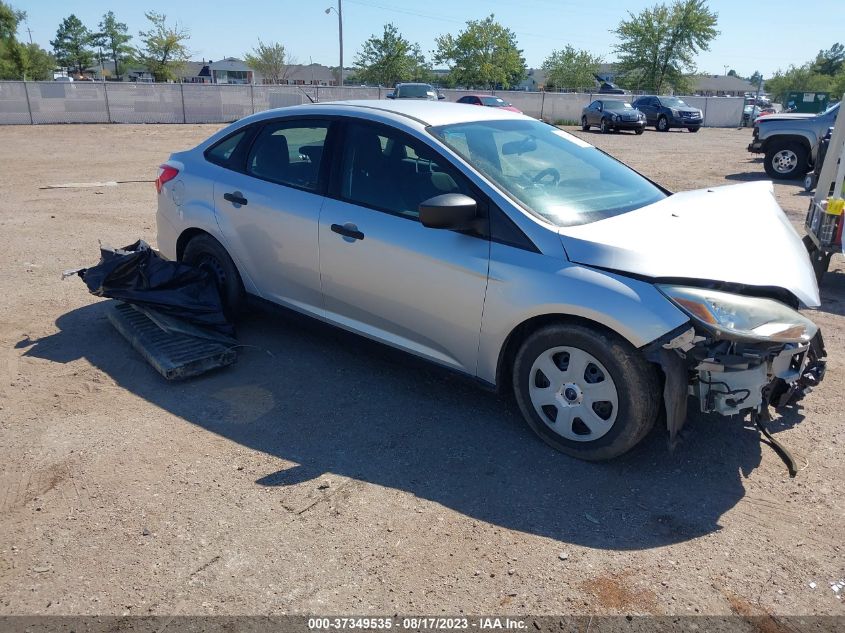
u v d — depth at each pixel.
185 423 3.85
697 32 57.47
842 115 6.00
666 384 3.13
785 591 2.65
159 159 16.39
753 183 4.75
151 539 2.89
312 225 4.28
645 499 3.22
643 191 4.27
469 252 3.60
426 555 2.83
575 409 3.44
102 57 81.12
